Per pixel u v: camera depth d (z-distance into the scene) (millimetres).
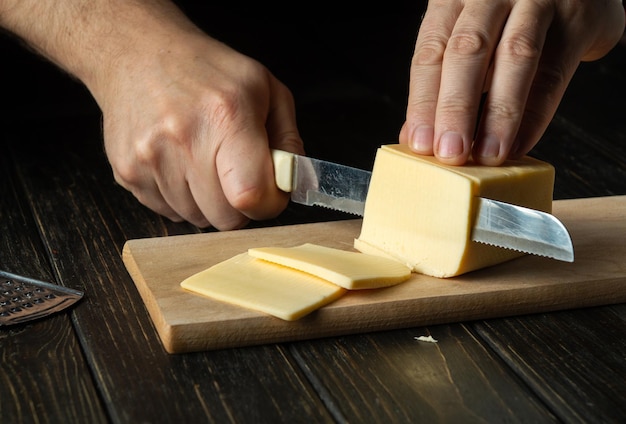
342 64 2850
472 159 1662
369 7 3258
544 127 1759
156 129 1788
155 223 1910
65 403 1295
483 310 1555
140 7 1955
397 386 1354
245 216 1846
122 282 1645
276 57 2850
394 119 2500
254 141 1771
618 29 2014
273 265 1603
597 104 2682
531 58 1641
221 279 1543
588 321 1568
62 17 1963
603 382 1376
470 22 1654
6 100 2539
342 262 1591
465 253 1578
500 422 1276
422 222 1621
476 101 1613
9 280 1611
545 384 1365
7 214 1916
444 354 1446
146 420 1262
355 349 1458
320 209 1999
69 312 1535
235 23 3039
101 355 1411
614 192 2115
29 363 1381
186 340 1418
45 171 2139
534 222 1520
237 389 1338
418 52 1715
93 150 2270
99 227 1874
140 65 1868
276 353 1442
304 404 1307
